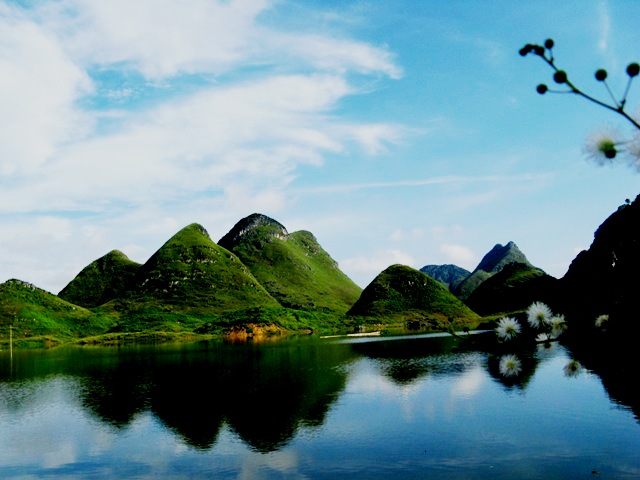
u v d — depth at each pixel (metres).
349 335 132.50
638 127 2.88
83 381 55.41
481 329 127.88
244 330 135.75
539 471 21.81
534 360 53.09
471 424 29.33
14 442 30.34
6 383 55.56
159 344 113.94
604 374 40.34
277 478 22.64
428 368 54.62
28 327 135.12
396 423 30.53
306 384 47.19
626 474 21.19
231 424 32.47
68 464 26.02
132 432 31.77
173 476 23.62
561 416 29.84
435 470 22.48
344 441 27.50
